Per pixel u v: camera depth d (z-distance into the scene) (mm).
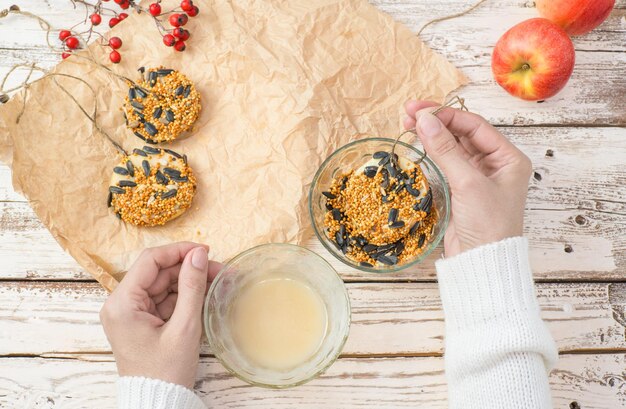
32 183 692
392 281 725
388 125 726
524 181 668
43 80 706
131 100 712
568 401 719
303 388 710
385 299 722
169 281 686
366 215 684
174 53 729
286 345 680
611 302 733
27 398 704
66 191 701
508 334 609
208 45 730
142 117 713
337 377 713
